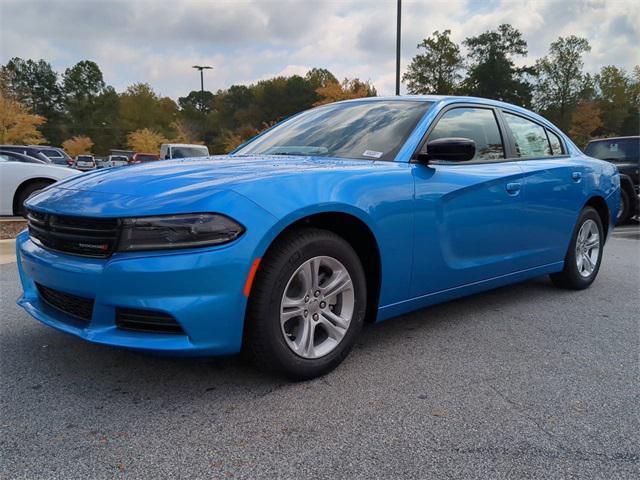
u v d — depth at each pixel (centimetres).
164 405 250
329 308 283
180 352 234
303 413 243
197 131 7112
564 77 7456
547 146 452
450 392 267
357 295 290
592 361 313
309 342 272
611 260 661
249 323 252
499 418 242
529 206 398
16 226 827
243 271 238
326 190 269
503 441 222
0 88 5166
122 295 232
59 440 220
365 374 288
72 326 254
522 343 342
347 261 283
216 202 238
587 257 488
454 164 349
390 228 297
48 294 278
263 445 216
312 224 282
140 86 8381
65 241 252
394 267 304
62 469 199
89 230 243
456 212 337
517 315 404
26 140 5122
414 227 311
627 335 360
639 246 795
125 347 234
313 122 393
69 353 314
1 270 557
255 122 8538
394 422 236
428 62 6969
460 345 336
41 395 260
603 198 493
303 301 269
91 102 8844
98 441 219
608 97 7856
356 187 283
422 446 217
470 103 387
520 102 7512
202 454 210
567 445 220
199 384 272
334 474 198
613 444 221
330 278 281
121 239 234
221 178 260
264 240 243
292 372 267
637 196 1066
